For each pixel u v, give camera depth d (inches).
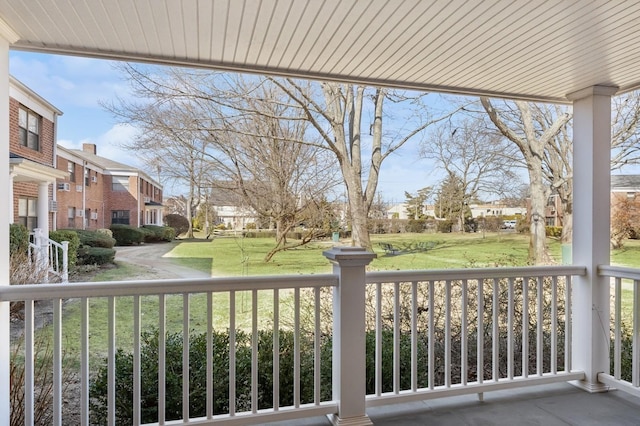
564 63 103.5
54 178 293.7
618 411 102.7
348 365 91.7
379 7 77.3
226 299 229.1
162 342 82.3
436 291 185.5
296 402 90.5
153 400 101.3
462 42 92.7
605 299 116.1
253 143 272.8
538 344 113.3
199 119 268.1
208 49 97.0
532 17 80.5
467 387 104.6
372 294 183.2
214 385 107.3
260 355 118.0
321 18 81.7
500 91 126.5
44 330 184.2
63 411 126.6
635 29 85.0
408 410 102.7
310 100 279.4
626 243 276.8
